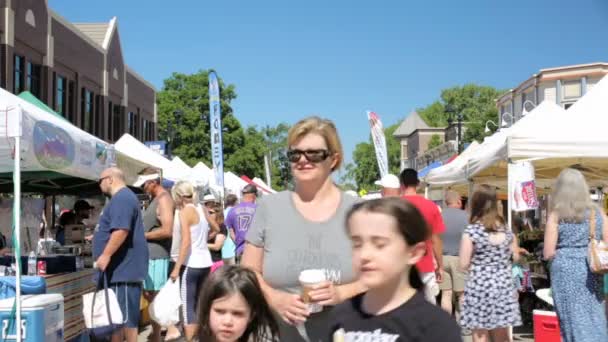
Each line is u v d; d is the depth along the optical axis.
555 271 5.83
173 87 62.00
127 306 6.29
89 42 30.92
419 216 2.23
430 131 87.62
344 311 2.39
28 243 9.23
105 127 33.12
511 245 6.14
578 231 5.73
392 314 2.25
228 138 60.59
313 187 3.53
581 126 8.62
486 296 6.03
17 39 23.70
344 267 3.39
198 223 7.83
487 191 6.13
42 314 5.59
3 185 10.45
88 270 7.86
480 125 69.25
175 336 8.24
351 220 2.27
